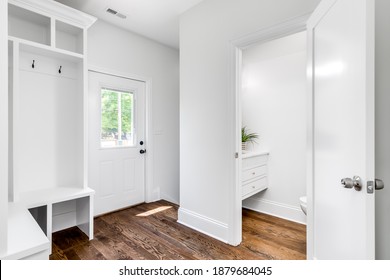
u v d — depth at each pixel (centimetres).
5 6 93
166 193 346
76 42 232
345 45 106
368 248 90
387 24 114
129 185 302
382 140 117
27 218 142
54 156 221
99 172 270
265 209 283
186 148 241
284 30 166
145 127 319
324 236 130
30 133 205
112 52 274
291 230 231
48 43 210
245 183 239
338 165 113
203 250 187
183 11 242
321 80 132
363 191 92
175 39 317
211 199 216
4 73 93
